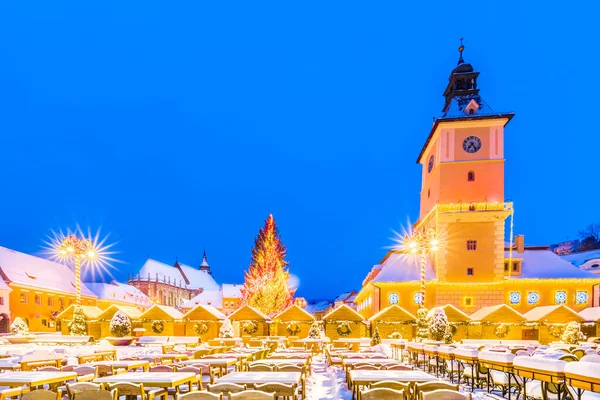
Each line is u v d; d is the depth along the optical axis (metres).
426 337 28.86
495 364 11.98
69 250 35.47
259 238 72.44
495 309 39.09
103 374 11.87
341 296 149.38
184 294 150.75
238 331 41.66
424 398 6.27
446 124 47.94
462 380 16.02
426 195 56.09
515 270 47.88
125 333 33.72
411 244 31.36
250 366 11.27
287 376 9.34
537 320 38.75
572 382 8.25
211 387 7.58
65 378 9.46
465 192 47.22
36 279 65.81
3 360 13.67
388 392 6.80
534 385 10.52
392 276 48.50
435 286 46.56
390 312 39.50
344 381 14.67
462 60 51.19
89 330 42.50
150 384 8.51
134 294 102.69
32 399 6.82
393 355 24.47
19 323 37.81
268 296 69.00
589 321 38.75
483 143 47.50
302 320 41.50
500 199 46.62
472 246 46.75
